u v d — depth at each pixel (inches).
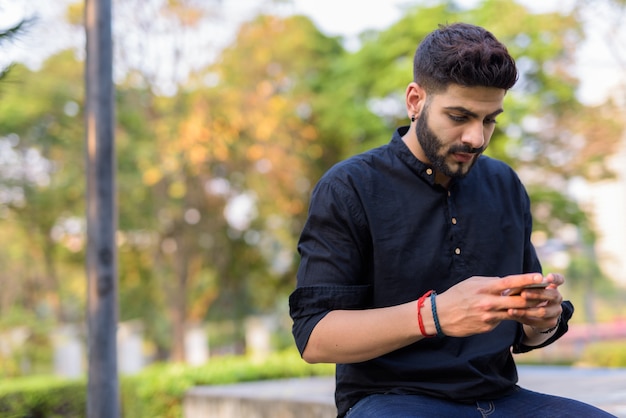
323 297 70.5
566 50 552.4
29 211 658.8
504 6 559.5
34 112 613.3
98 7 189.2
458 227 74.4
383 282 73.2
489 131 71.2
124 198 673.6
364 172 74.7
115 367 188.4
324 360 69.9
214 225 740.0
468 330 65.3
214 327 1033.5
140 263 769.6
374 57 674.2
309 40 727.1
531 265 80.0
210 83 674.2
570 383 230.5
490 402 72.3
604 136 573.6
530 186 595.5
